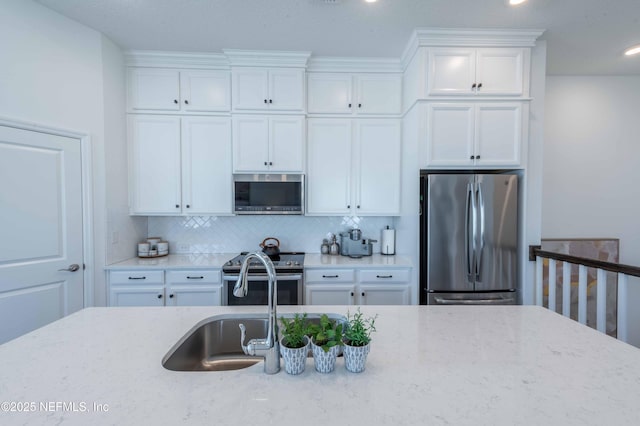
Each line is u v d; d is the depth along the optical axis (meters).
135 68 2.67
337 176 2.84
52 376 0.82
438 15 2.09
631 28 2.23
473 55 2.33
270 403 0.72
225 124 2.76
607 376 0.83
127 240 2.71
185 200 2.76
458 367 0.88
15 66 1.94
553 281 2.23
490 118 2.37
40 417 0.66
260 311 1.35
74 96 2.22
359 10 2.04
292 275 2.49
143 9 2.05
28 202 2.01
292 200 2.76
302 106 2.72
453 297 2.35
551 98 3.06
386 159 2.84
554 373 0.84
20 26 1.96
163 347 1.01
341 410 0.69
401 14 2.08
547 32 2.29
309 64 2.76
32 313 2.04
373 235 3.16
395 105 2.82
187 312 1.33
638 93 3.07
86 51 2.27
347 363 0.86
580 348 0.99
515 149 2.38
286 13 2.08
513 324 1.20
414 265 2.50
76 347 1.00
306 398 0.74
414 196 2.47
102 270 2.41
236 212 2.71
